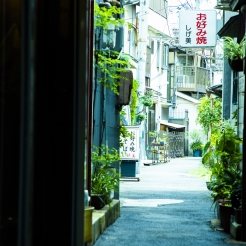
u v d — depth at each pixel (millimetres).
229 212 9797
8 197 1770
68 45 2000
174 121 53469
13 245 1754
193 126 55281
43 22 2006
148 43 41344
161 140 42781
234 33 14562
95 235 8391
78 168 1996
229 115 17297
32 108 1852
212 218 11922
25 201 1777
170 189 19703
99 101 11156
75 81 1997
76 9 2023
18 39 1806
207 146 13086
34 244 1958
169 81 52000
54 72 1996
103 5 11273
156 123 44812
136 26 30578
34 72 1893
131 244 8406
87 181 8891
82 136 2010
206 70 57469
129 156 22922
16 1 1814
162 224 10852
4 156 1774
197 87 55281
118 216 11852
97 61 10586
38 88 1978
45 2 2010
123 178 23094
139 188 19875
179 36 22312
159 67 45219
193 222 11258
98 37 11039
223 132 10953
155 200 15906
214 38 22062
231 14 18359
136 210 13352
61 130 1986
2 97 1786
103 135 11656
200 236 9344
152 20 41812
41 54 1989
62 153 1985
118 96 13016
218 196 10344
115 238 8914
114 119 13008
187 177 25906
